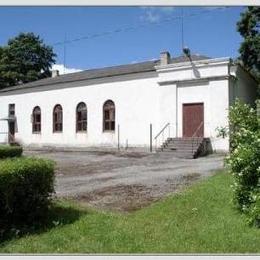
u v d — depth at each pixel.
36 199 8.33
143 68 30.17
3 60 56.19
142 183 13.60
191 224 8.28
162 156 24.33
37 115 37.41
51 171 8.62
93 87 32.53
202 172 16.14
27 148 36.34
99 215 9.10
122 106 30.55
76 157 25.72
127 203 10.52
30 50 57.25
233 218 8.55
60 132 35.03
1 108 40.75
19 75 55.47
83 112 33.38
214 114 26.02
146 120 29.16
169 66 27.80
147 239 7.42
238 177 8.85
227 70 25.69
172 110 27.75
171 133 27.73
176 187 12.58
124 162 21.47
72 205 10.12
